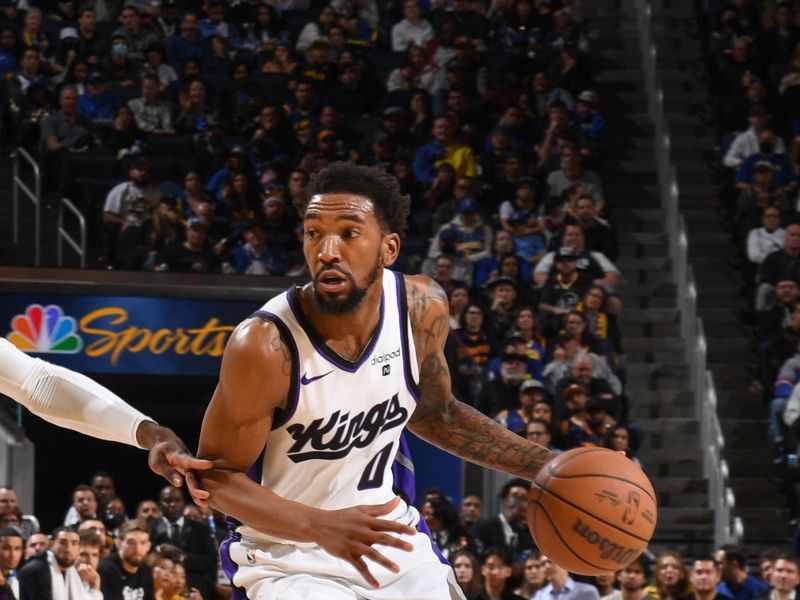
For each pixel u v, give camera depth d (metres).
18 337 20.36
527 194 24.50
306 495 6.41
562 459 6.61
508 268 22.83
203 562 16.81
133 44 28.81
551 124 26.58
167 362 20.64
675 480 22.80
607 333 22.22
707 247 26.64
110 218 24.22
